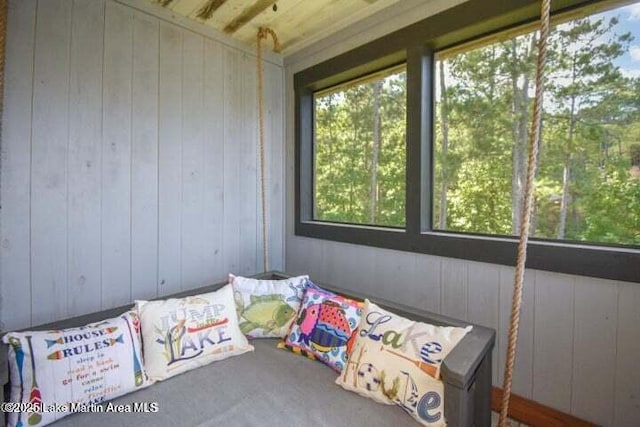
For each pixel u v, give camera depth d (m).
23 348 1.29
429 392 1.30
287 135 3.19
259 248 3.01
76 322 1.62
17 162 1.81
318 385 1.55
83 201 2.03
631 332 1.52
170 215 2.42
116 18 2.12
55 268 1.95
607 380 1.58
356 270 2.65
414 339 1.44
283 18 2.47
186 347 1.66
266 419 1.32
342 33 2.63
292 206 3.18
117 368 1.44
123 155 2.18
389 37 2.33
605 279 1.57
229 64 2.73
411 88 2.22
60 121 1.94
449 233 2.16
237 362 1.73
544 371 1.76
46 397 1.27
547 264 1.72
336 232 2.75
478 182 2.14
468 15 1.93
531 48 1.90
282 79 3.18
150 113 2.29
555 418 1.72
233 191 2.79
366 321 1.62
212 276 2.67
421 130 2.19
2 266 1.78
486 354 1.42
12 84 1.78
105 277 2.13
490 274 1.93
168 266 2.42
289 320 1.98
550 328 1.74
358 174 2.83
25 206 1.84
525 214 1.35
